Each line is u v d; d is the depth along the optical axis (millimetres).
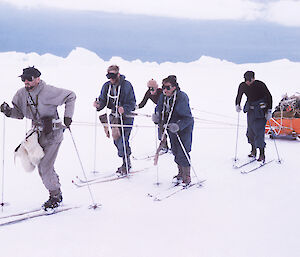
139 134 9148
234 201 4293
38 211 3848
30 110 3688
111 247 3119
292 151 7121
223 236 3346
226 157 6602
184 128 4711
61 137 3830
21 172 5367
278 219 3750
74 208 4016
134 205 4145
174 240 3262
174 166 5945
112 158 6523
